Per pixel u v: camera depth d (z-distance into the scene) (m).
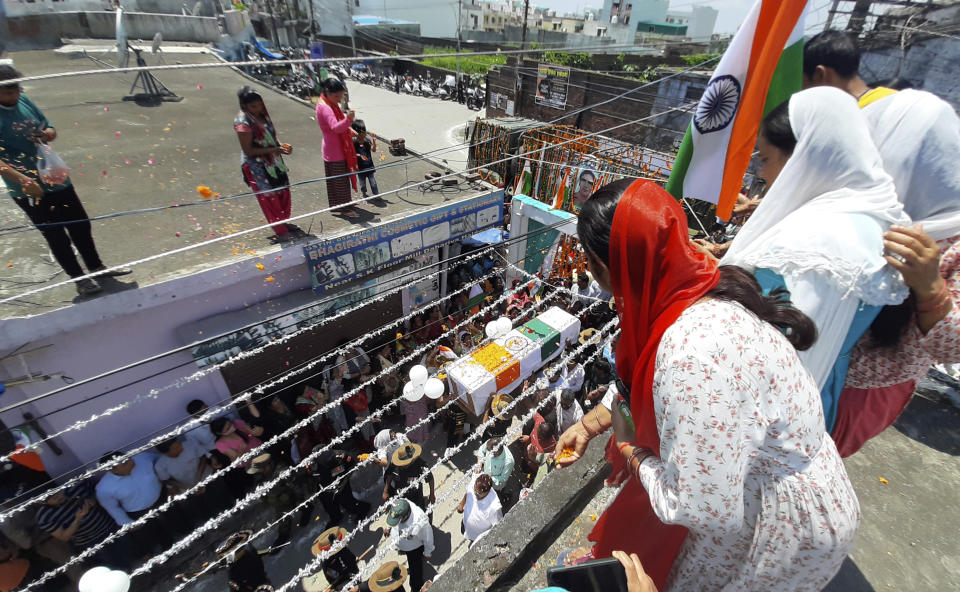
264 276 6.07
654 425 1.04
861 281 1.10
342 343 6.93
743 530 1.07
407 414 6.87
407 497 5.08
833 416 1.47
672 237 0.92
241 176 7.87
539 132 11.91
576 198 9.19
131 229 6.10
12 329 4.34
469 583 1.83
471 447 6.86
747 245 1.40
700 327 0.87
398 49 30.31
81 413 5.06
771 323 0.96
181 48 14.31
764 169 1.46
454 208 7.46
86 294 4.84
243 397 3.94
